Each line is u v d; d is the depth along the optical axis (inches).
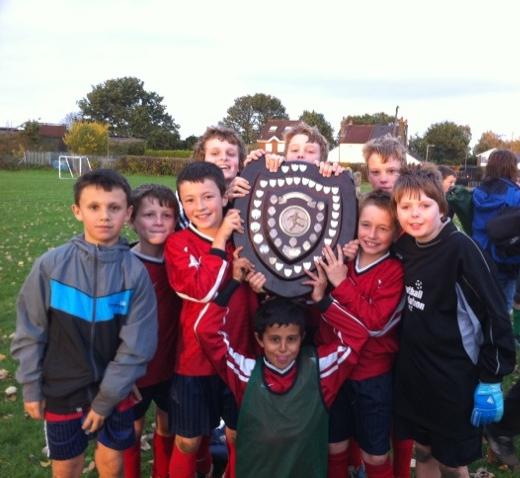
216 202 117.6
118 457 118.6
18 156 2095.2
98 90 3607.3
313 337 128.0
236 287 113.9
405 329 118.4
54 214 680.4
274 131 2960.1
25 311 111.7
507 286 227.8
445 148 3280.0
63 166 2122.3
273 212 114.9
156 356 132.3
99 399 110.5
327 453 115.8
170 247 120.8
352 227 115.5
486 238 229.6
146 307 115.4
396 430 125.3
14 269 365.4
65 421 112.6
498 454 155.6
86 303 110.3
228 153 154.7
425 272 113.8
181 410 122.1
